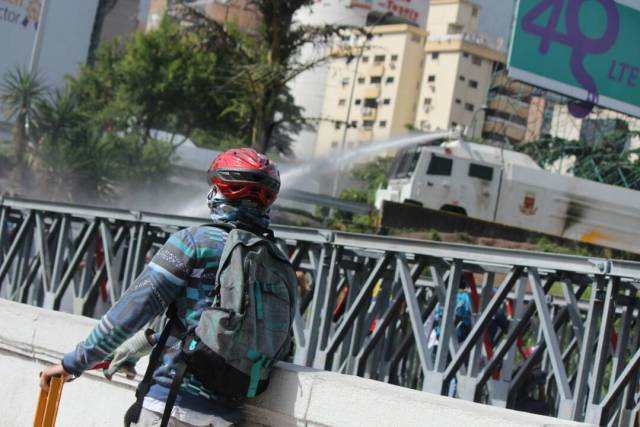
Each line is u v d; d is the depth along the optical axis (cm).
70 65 7388
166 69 5853
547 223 3594
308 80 10362
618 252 3519
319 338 922
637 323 846
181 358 355
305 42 3362
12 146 4200
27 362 588
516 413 363
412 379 1191
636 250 3703
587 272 697
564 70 2238
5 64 6900
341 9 10150
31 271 1278
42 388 374
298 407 400
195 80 5800
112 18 7931
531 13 2184
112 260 1144
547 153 5200
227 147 4322
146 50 6047
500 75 6066
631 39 2334
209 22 3409
